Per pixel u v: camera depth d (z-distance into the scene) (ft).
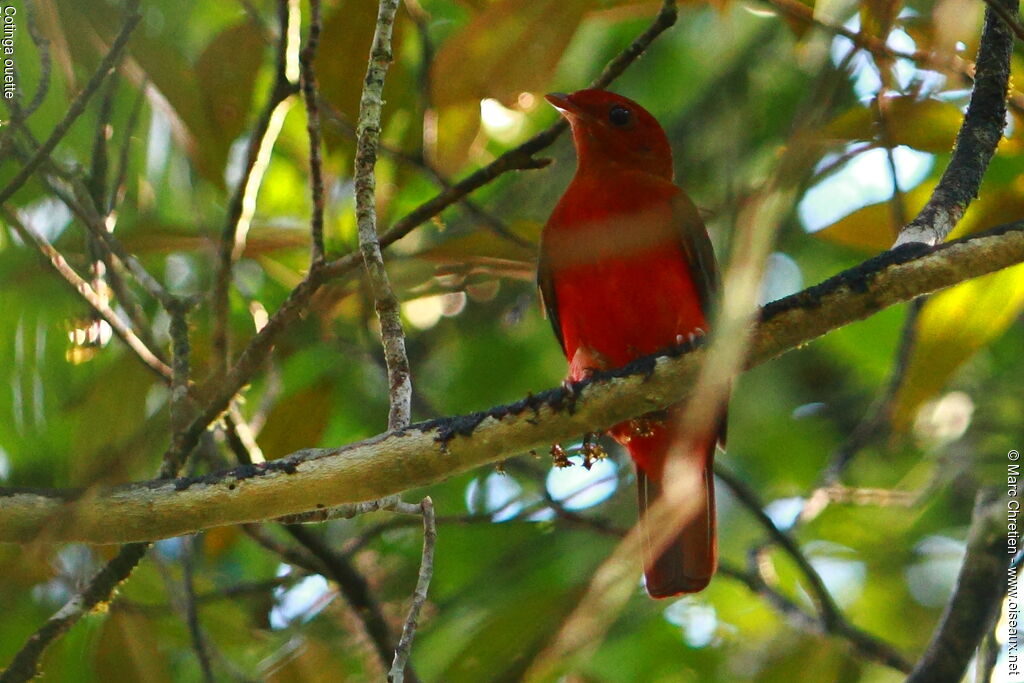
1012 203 32.07
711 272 34.19
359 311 41.57
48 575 32.27
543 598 30.35
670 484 30.32
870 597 47.21
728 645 46.57
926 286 23.50
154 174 41.91
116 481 23.67
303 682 37.50
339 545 45.29
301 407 38.04
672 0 31.07
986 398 45.57
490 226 35.24
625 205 33.53
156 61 32.86
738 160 20.40
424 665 39.01
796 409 54.95
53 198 39.04
